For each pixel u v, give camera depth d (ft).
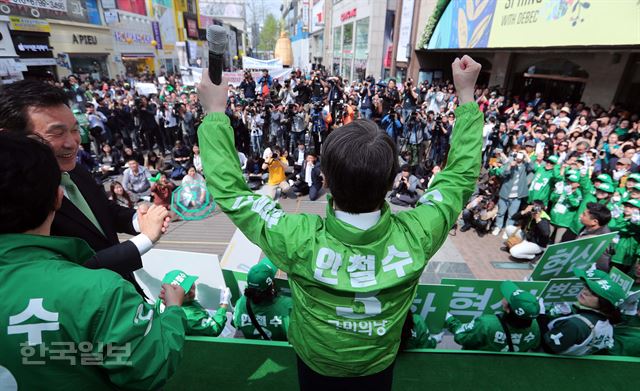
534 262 18.25
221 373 6.08
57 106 3.70
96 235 4.35
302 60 152.05
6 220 2.35
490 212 20.65
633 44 19.26
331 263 2.71
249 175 28.53
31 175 2.37
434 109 41.45
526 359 6.52
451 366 6.38
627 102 27.07
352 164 2.51
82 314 2.25
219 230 20.79
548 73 36.01
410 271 2.75
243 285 8.74
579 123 25.67
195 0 114.73
